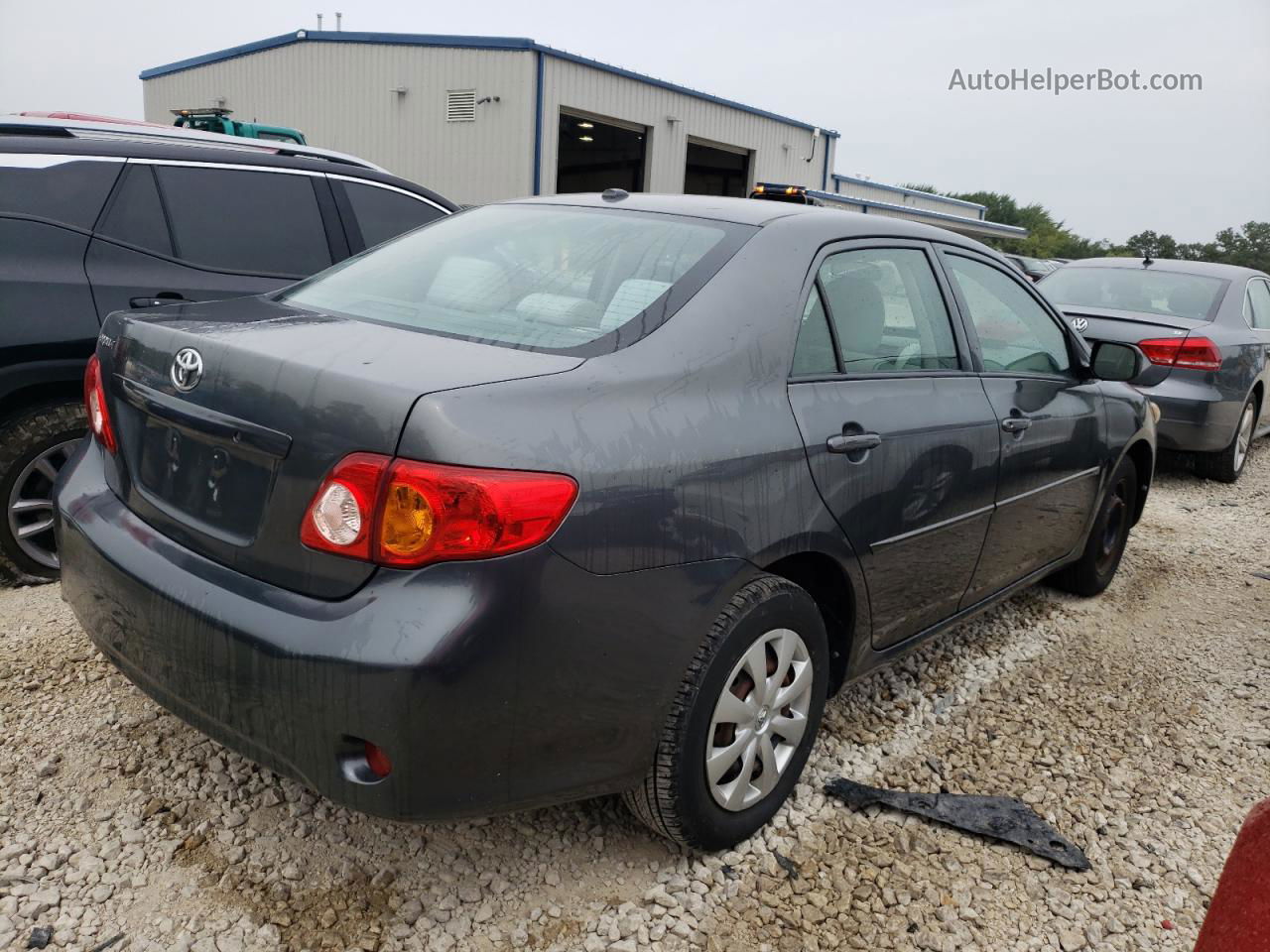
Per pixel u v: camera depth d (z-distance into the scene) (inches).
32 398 145.8
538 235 108.1
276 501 76.0
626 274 96.1
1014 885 97.1
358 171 184.4
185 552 83.2
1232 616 174.9
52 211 146.9
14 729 108.7
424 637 69.4
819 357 100.7
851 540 100.4
